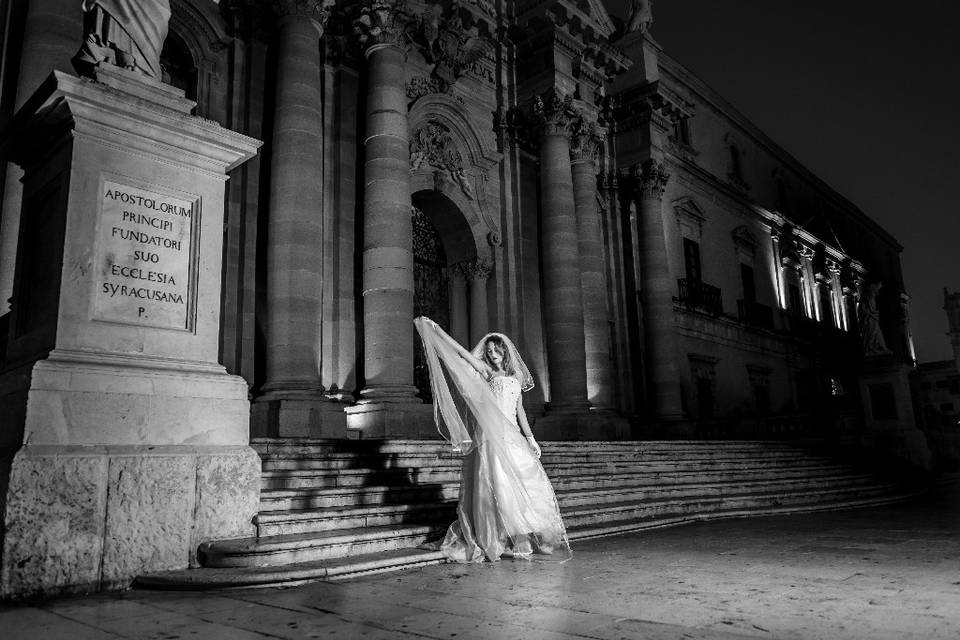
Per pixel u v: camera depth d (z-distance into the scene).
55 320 4.93
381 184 13.87
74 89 5.12
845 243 45.16
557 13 18.67
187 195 5.71
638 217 22.55
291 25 13.13
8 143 5.72
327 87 14.94
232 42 13.81
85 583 4.55
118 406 4.99
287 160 12.50
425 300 17.97
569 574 5.05
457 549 5.77
